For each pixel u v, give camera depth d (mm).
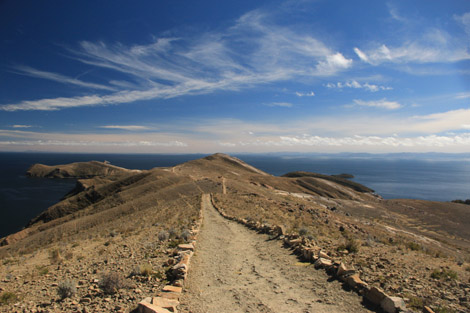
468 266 10570
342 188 138000
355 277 7910
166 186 92125
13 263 16734
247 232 18656
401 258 10953
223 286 8328
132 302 6902
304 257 11195
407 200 100500
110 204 79938
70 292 7789
